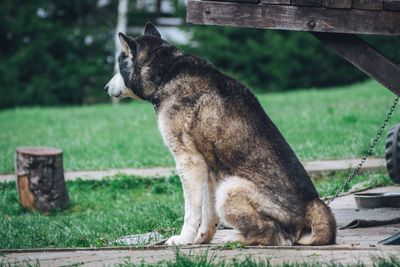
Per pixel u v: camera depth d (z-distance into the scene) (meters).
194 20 7.82
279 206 7.39
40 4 34.41
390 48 31.80
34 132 20.50
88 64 34.19
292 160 7.57
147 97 7.99
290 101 23.69
